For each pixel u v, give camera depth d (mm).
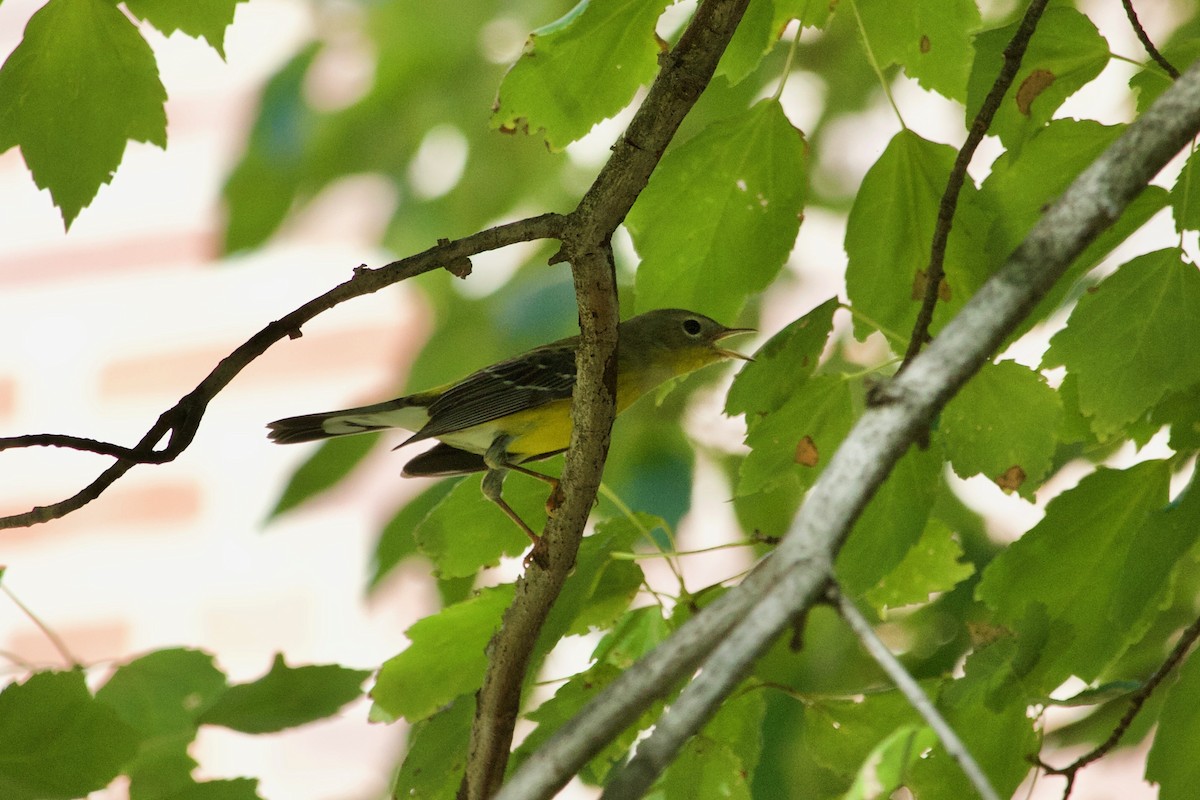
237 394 21422
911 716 7488
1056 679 7418
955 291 7914
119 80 7477
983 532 12719
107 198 22391
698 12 6633
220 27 7480
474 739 7785
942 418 7445
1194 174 6711
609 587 7809
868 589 7434
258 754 18484
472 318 14242
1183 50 6949
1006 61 6605
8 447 6395
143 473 21312
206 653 8883
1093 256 7090
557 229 6824
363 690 8570
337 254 21547
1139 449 7738
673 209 8047
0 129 7512
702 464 14328
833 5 7879
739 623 4094
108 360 21938
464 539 8688
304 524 20328
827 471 4266
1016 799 11789
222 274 22062
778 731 11648
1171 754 7047
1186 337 6883
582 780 9500
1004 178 7254
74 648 20359
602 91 7715
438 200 15398
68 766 7238
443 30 15117
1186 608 11586
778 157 7902
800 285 15250
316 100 15352
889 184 7809
